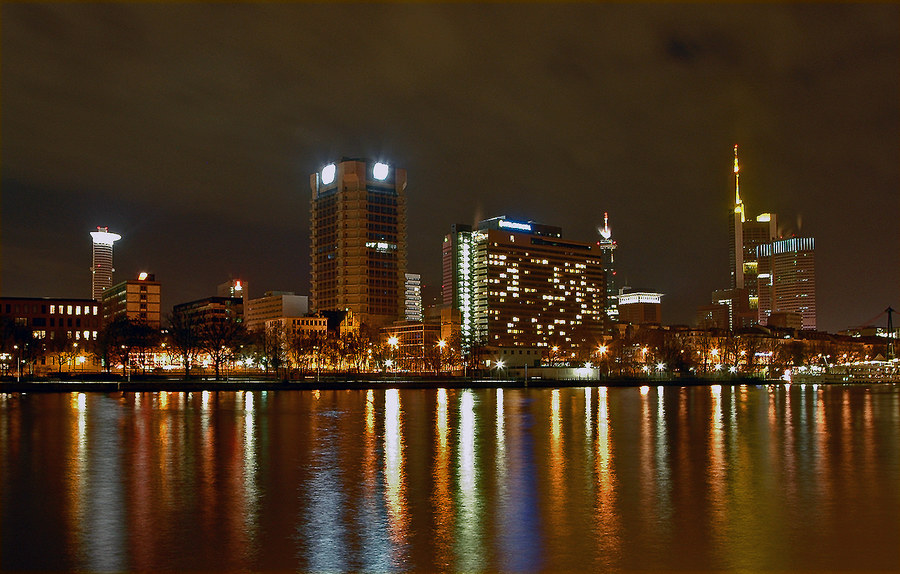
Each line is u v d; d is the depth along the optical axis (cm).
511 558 2883
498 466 5097
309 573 2716
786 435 7319
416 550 2980
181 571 2736
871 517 3528
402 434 7300
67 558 2880
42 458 5453
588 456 5634
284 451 5894
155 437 6919
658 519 3481
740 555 2923
